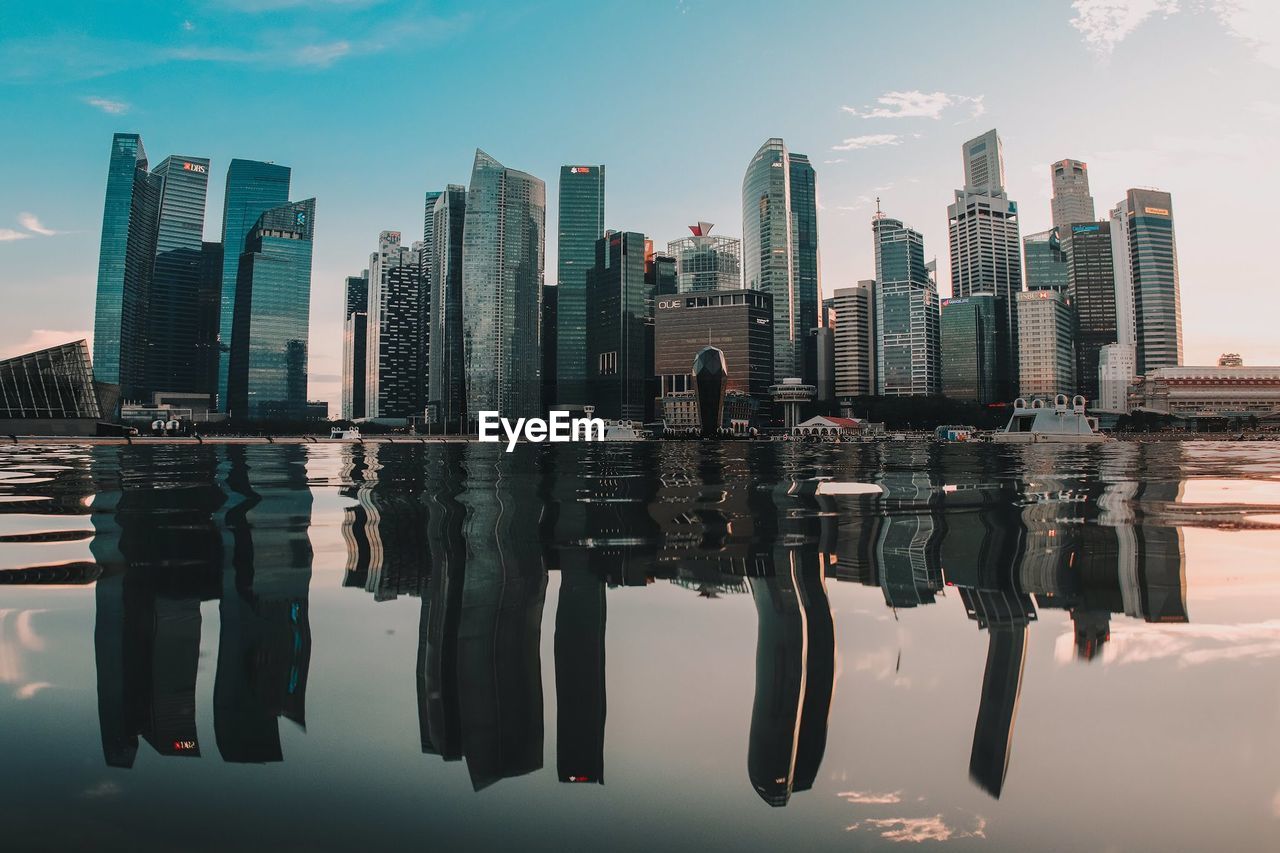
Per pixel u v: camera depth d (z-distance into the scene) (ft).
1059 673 14.16
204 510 42.88
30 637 16.66
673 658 15.42
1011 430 514.27
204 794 9.57
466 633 17.31
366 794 9.73
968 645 16.06
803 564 25.63
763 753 10.85
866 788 9.84
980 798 9.48
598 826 8.82
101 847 8.16
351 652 15.84
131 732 11.63
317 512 42.06
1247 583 21.88
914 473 85.05
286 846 8.27
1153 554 27.14
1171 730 11.51
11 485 62.44
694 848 8.38
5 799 9.33
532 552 28.19
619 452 201.05
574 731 11.68
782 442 471.62
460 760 10.78
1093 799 9.48
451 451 210.79
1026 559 26.32
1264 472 83.10
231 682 13.94
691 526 35.94
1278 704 12.46
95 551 28.27
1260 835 8.54
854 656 15.39
